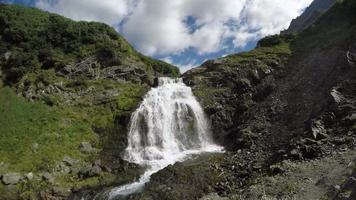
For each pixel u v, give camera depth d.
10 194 34.41
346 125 30.06
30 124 47.03
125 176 36.81
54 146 42.84
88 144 44.16
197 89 52.38
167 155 41.75
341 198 20.19
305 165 26.30
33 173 37.31
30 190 34.97
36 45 62.34
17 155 40.66
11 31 63.19
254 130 39.34
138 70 60.97
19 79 56.97
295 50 54.09
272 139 35.66
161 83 57.78
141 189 32.19
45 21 69.81
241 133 39.75
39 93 53.22
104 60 60.81
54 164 38.91
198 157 38.44
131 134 46.09
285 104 41.53
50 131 45.62
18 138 43.88
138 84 59.44
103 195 32.56
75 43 63.06
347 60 39.91
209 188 29.48
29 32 64.19
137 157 41.88
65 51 62.56
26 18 68.00
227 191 27.84
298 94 41.91
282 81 48.00
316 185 22.75
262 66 51.91
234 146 38.75
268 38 61.00
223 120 46.00
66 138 44.91
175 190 29.75
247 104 46.38
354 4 52.41
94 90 54.59
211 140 44.81
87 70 58.47
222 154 37.78
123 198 30.78
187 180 31.12
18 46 62.47
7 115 48.59
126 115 48.53
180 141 45.91
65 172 38.16
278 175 26.30
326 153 26.95
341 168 23.64
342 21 53.03
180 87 52.91
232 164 33.22
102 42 64.81
